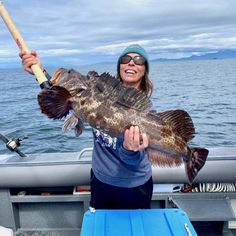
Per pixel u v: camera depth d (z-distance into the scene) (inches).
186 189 127.8
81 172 125.3
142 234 79.7
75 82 72.0
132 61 96.7
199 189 127.6
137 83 99.9
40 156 135.1
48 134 404.5
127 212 90.2
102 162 95.3
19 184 127.5
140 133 72.6
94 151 99.1
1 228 92.5
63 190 136.8
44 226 137.2
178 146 76.9
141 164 93.0
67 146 345.7
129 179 93.5
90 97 72.0
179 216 87.9
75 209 135.9
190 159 78.6
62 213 136.4
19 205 136.2
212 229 131.6
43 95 67.5
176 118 76.4
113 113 72.7
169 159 77.9
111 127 73.3
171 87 1139.9
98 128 73.6
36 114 569.0
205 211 118.0
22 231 134.2
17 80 2158.0
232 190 126.9
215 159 121.6
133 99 73.9
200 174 121.3
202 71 2731.3
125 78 98.3
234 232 126.7
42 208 136.5
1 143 344.2
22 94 982.4
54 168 126.4
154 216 88.2
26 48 82.9
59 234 132.3
